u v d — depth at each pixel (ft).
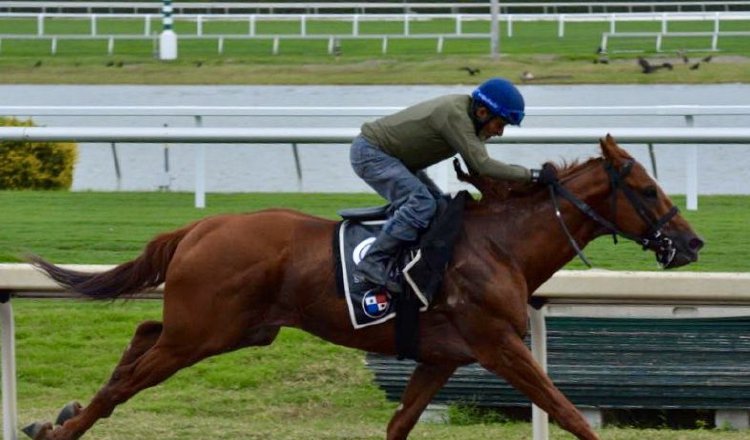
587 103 105.29
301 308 26.40
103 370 37.11
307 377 36.81
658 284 27.53
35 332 39.27
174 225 48.21
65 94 122.42
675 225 26.55
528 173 26.35
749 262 41.47
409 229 25.89
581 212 26.66
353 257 26.14
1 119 73.77
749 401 33.09
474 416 34.63
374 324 26.21
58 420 27.61
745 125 82.74
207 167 72.49
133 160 75.72
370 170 26.55
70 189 65.51
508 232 26.45
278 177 68.69
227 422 33.19
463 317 25.94
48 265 27.58
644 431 32.12
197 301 26.09
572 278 27.86
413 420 27.63
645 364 33.50
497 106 25.94
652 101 107.04
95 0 242.99
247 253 26.18
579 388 33.81
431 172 47.52
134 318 40.29
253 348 38.45
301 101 111.45
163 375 26.45
